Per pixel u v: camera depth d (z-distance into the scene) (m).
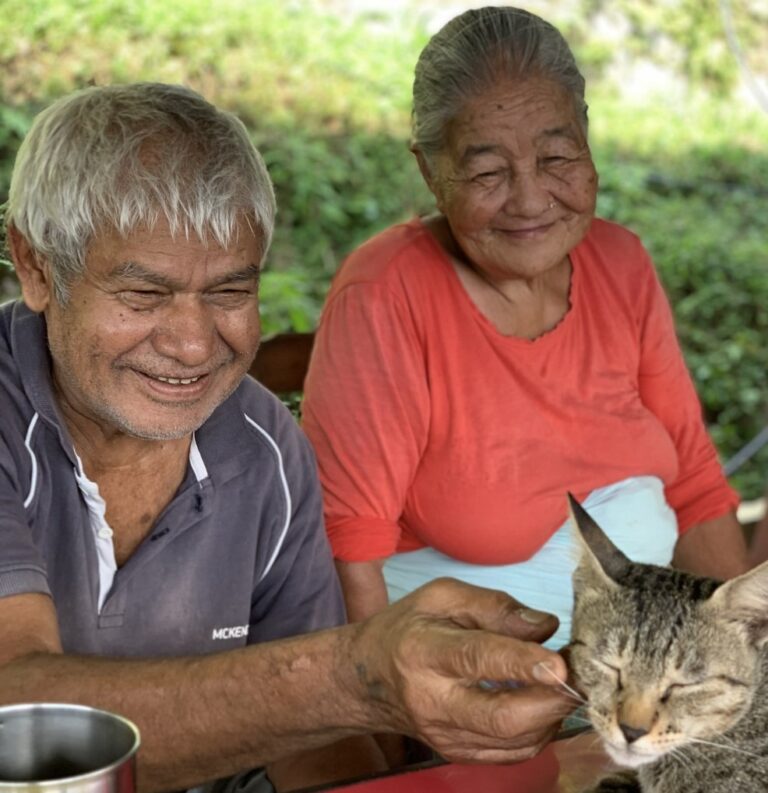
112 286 2.13
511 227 3.06
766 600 2.30
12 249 2.25
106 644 2.43
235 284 2.20
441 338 3.17
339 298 3.22
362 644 2.01
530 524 3.18
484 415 3.16
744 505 5.73
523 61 3.00
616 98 10.65
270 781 2.67
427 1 10.21
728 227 9.33
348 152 8.65
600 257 3.36
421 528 3.26
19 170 2.18
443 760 2.24
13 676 2.00
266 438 2.53
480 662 1.89
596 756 2.38
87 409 2.30
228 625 2.55
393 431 3.14
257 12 9.36
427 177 3.20
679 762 2.40
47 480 2.32
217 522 2.48
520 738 1.97
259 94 8.78
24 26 8.20
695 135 10.40
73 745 1.56
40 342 2.34
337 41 9.48
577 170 3.07
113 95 2.16
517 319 3.22
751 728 2.38
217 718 2.05
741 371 8.06
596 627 2.35
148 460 2.38
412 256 3.22
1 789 1.37
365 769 2.72
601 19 10.88
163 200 2.08
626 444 3.29
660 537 3.32
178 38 8.77
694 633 2.29
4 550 2.12
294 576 2.66
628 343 3.34
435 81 3.06
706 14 11.07
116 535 2.44
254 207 2.18
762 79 11.21
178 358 2.18
